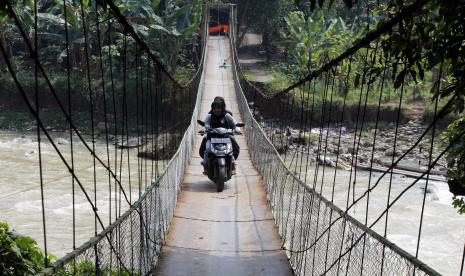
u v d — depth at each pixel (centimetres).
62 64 3100
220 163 885
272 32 3912
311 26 2627
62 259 268
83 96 2706
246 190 903
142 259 465
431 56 383
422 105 2506
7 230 441
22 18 2142
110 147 2156
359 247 358
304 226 532
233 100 2105
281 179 698
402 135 2319
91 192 1434
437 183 1700
